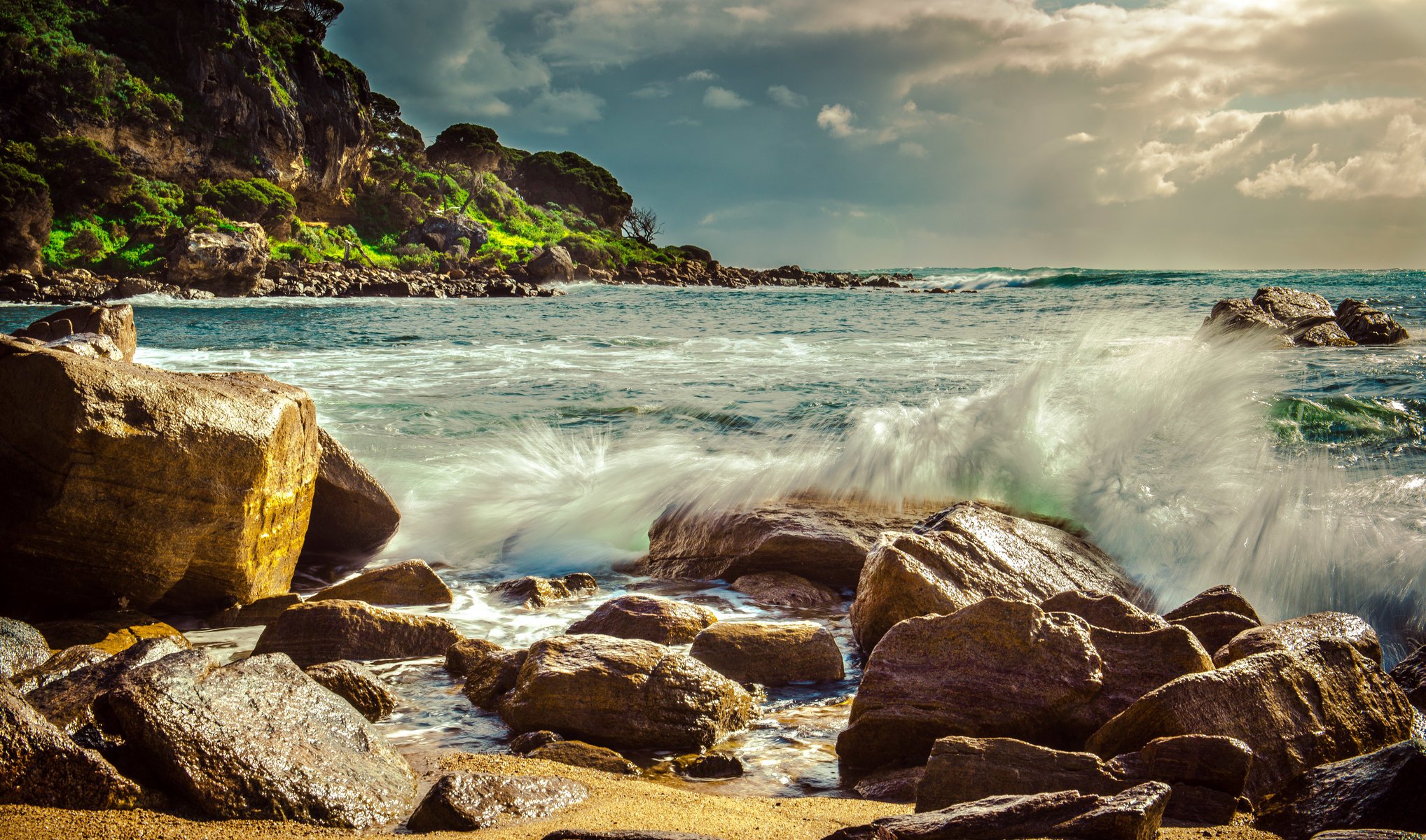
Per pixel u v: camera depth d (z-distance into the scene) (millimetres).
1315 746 3738
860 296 58625
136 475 5715
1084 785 3373
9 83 64312
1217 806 3297
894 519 7578
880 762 4195
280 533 6523
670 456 9781
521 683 4602
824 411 12695
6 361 5652
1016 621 4387
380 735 3916
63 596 5852
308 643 5457
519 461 10008
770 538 7148
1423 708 4336
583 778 3873
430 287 62750
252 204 70312
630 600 5898
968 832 2775
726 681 4719
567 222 112750
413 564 6715
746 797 3836
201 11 72375
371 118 96500
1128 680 4242
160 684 3459
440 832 3209
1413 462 8695
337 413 12398
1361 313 18594
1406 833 2727
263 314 37625
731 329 27859
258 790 3270
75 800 3084
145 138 68812
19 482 5637
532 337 25109
